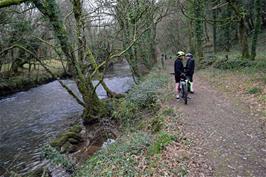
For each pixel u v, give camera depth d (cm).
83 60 1906
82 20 1744
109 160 884
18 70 4050
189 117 1141
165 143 848
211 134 936
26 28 1888
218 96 1493
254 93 1376
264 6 3878
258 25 2248
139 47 3189
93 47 2083
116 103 1783
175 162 744
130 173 732
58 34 1562
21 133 1720
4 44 2102
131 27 2088
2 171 1202
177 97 1447
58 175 1048
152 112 1416
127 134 1220
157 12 2578
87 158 1171
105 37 1938
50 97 2817
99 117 1698
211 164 728
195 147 838
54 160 1063
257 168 693
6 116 2166
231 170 692
